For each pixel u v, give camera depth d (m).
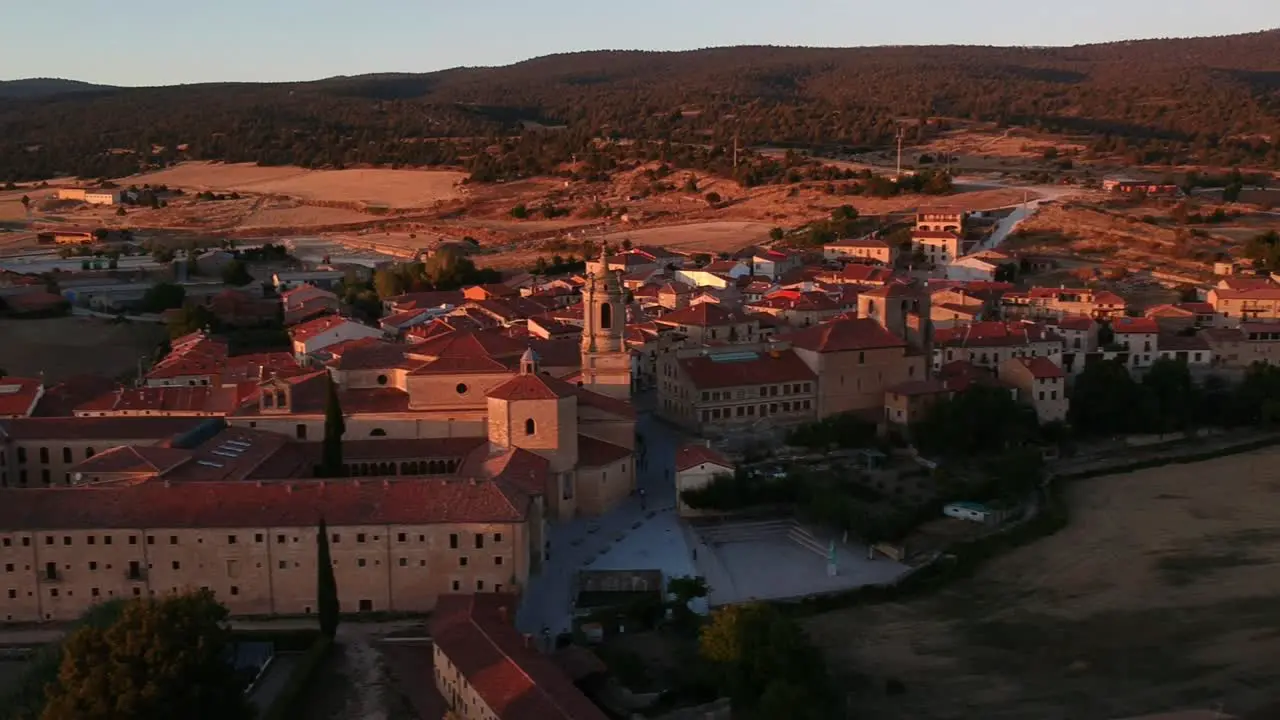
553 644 110.00
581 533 140.62
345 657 108.38
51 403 162.75
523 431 141.88
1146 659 115.31
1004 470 163.50
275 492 118.38
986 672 113.31
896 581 133.50
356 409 150.38
